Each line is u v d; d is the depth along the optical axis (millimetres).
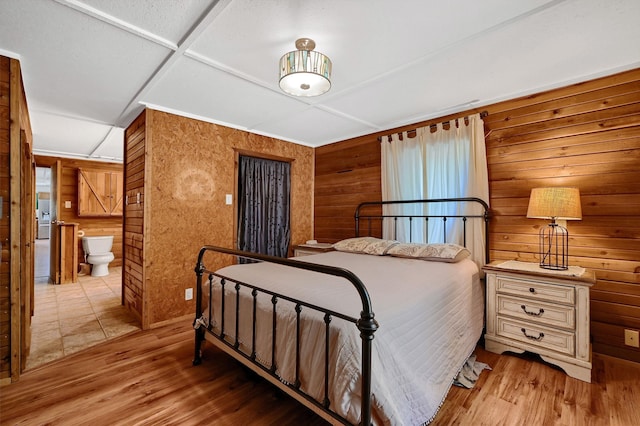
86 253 5137
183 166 3059
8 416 1586
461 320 2025
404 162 3297
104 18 1582
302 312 1438
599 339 2203
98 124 3436
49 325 2889
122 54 1947
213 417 1589
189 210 3100
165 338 2596
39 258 6855
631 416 1584
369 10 1522
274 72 2199
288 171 4215
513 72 2203
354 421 1147
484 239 2711
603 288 2195
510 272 2229
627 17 1575
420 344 1486
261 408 1666
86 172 5375
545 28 1676
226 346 1914
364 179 3807
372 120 3295
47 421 1552
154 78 2270
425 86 2441
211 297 2111
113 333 2695
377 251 2908
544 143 2469
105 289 4234
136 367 2102
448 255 2463
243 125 3488
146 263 2795
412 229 3215
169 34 1739
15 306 1923
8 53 1898
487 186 2721
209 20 1597
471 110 2904
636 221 2086
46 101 2730
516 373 2010
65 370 2064
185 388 1850
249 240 3797
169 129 2953
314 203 4473
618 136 2154
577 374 1940
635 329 2074
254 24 1638
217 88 2475
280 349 1510
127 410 1642
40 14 1544
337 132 3766
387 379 1186
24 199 2271
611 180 2180
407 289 1685
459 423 1523
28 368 2088
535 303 2129
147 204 2803
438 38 1775
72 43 1812
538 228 2490
